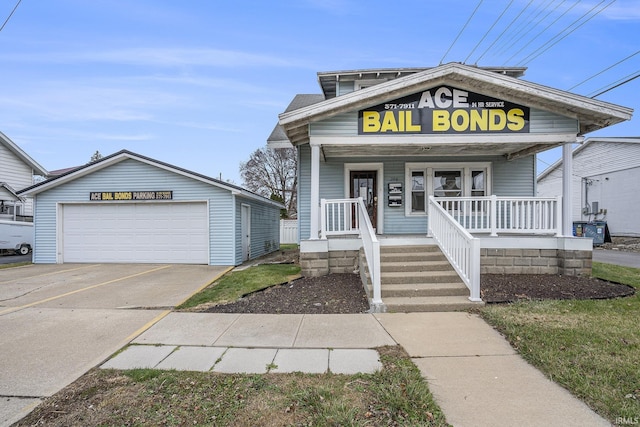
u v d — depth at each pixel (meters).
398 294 5.89
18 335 4.60
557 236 7.98
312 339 4.34
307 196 10.69
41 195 12.09
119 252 11.91
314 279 7.55
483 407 2.78
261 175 40.53
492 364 3.57
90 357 3.89
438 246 7.38
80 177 11.97
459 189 10.73
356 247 7.98
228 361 3.73
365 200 10.88
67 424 2.66
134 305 6.08
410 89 8.01
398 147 9.46
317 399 2.91
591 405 2.78
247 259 13.12
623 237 19.44
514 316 4.93
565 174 8.05
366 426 2.55
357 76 11.35
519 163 10.62
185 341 4.35
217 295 6.71
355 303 5.89
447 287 5.99
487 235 8.21
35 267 10.97
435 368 3.49
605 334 4.19
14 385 3.27
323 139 7.99
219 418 2.70
